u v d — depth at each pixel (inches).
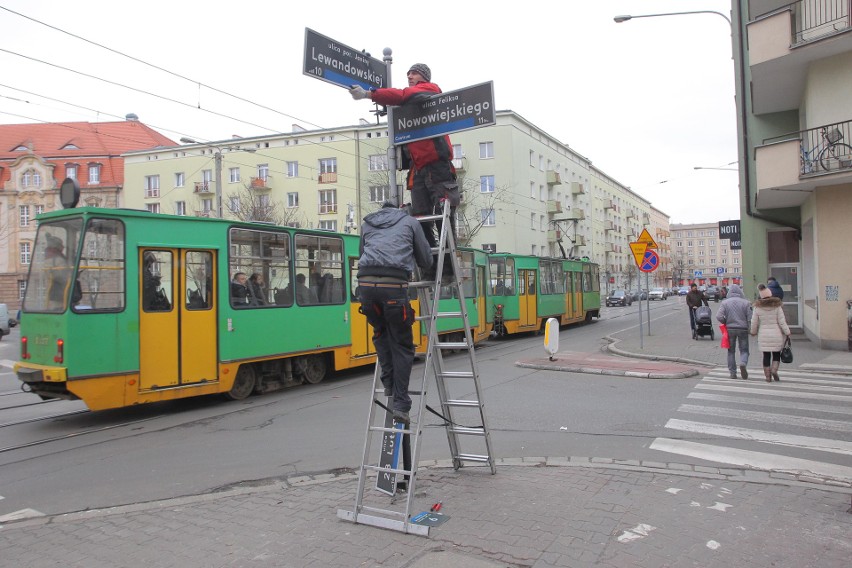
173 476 244.8
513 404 377.7
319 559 151.9
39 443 309.4
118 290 354.6
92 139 2332.7
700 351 645.3
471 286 751.1
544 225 2142.0
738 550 152.8
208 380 394.9
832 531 165.5
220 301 404.8
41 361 345.7
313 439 300.2
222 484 231.9
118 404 350.0
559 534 162.1
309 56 195.3
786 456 249.6
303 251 477.7
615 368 514.3
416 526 163.5
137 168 2161.7
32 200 2219.5
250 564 151.6
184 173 2105.1
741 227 881.5
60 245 348.5
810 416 327.3
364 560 149.8
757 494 197.5
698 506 185.0
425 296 200.7
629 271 2960.1
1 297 2197.3
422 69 202.5
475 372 212.1
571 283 1171.9
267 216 1662.2
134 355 357.1
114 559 161.2
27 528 189.0
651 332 934.4
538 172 2094.0
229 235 414.6
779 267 857.5
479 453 262.8
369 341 544.4
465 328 207.5
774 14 635.5
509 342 881.5
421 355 200.8
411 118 199.2
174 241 381.4
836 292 621.9
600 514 177.2
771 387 426.6
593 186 2837.1
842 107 619.2
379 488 197.3
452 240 194.9
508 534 162.2
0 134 2389.3
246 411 382.9
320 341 487.8
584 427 311.0
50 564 160.4
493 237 1867.6
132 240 361.1
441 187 199.2
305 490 213.0
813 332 698.2
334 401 408.8
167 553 162.7
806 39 641.0
